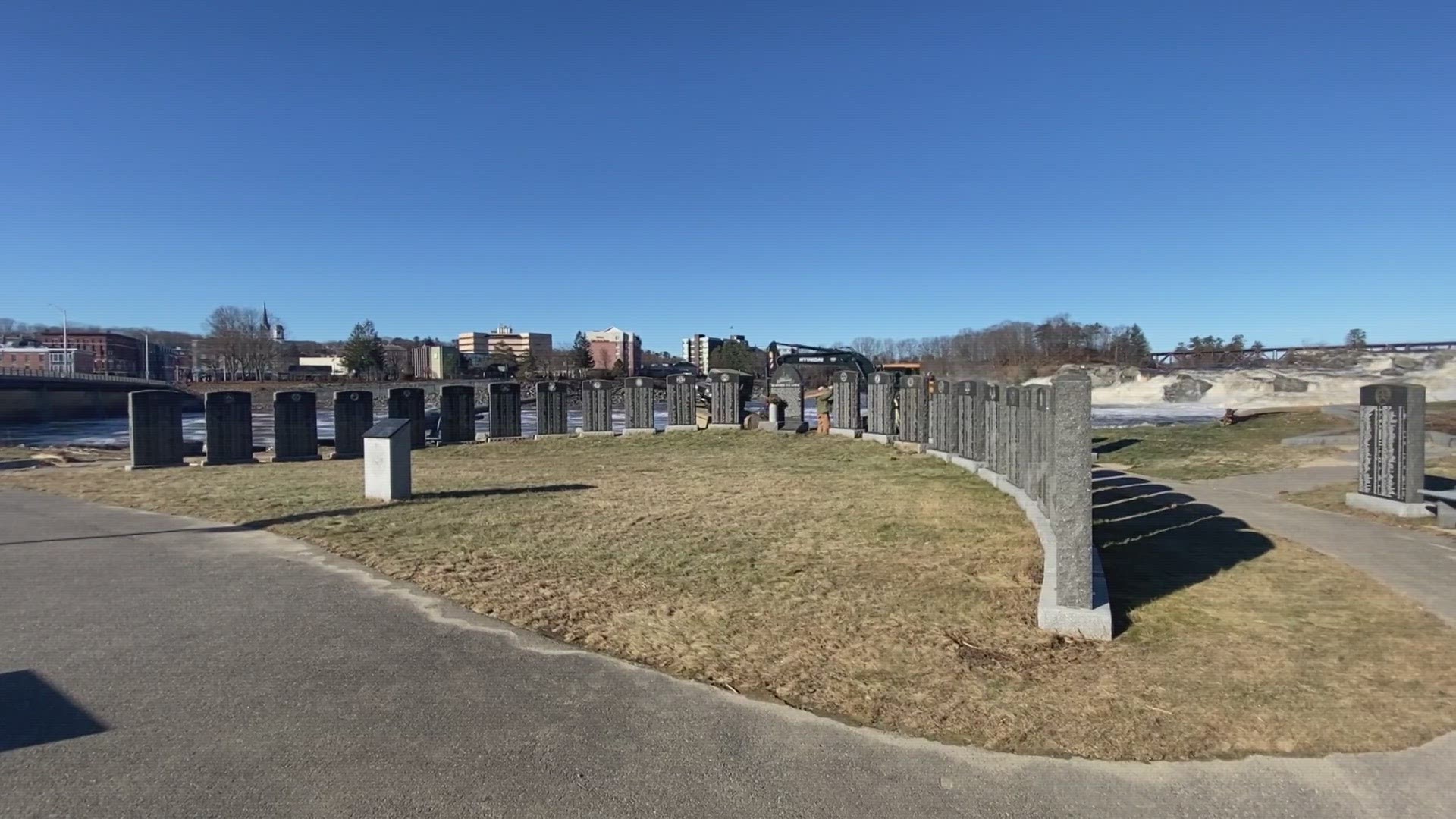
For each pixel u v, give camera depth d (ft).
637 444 65.62
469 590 20.80
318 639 17.20
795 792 11.35
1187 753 12.45
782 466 49.24
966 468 45.29
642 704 14.07
